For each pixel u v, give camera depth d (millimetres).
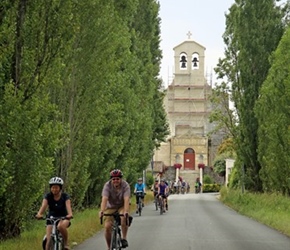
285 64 54438
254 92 70062
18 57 28469
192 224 42656
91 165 49719
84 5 38906
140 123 63656
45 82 29250
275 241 31562
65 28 29828
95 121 42656
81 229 33219
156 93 91750
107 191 22188
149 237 33062
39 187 28719
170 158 161750
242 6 71562
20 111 27062
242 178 71562
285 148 54188
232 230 37812
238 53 72062
